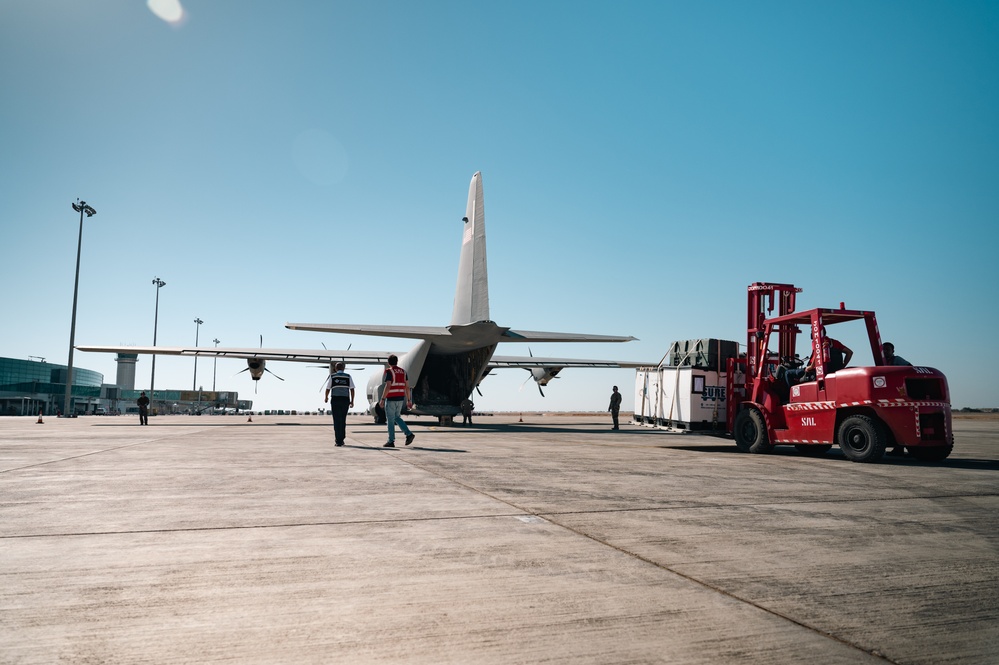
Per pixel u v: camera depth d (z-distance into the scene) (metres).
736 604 2.71
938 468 8.81
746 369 12.21
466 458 9.31
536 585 2.96
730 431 12.52
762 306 12.07
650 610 2.62
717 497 5.68
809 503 5.39
